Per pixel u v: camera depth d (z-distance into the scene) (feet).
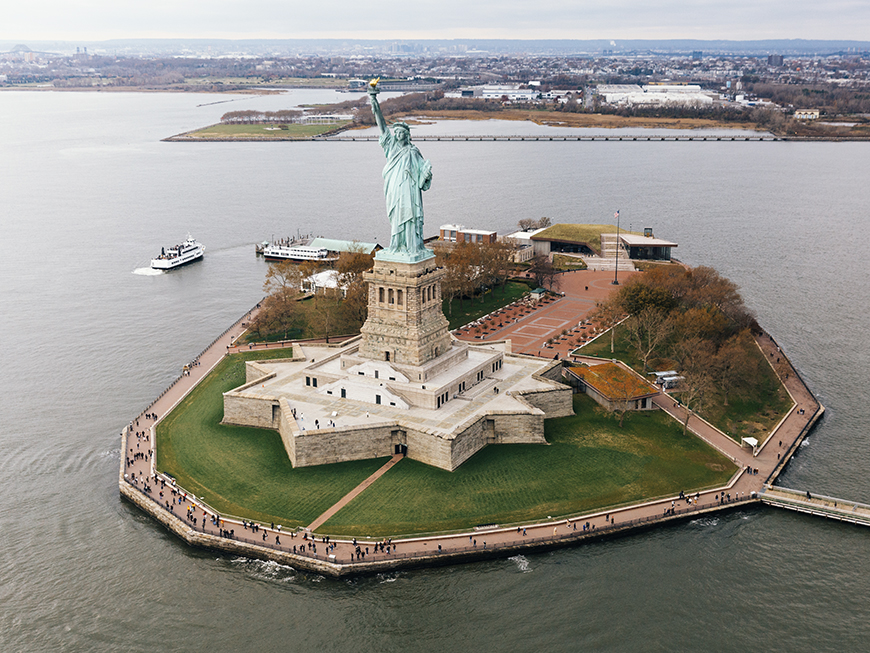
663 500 592.60
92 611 495.82
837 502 588.09
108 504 607.78
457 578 520.83
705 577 520.42
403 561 525.75
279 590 513.04
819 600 499.92
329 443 642.22
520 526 560.20
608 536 557.74
